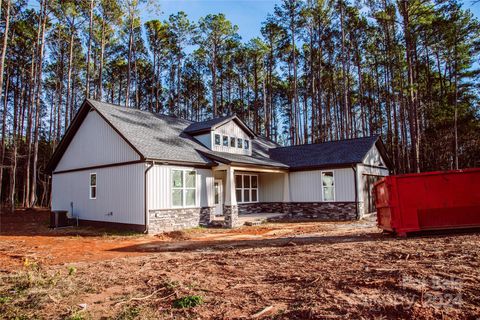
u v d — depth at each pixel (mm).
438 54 31641
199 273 5871
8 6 18422
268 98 44562
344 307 3625
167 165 14039
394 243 7531
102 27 27234
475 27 26062
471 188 8359
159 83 43188
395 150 34031
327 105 39594
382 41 31672
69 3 25938
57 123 36844
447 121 26312
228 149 18781
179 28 37219
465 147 28562
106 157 15367
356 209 17078
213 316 3711
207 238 11609
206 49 38188
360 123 44500
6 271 6863
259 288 4676
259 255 7250
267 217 17250
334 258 6281
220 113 44250
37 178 35250
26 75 32250
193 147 16594
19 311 4215
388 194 8703
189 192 14867
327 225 14359
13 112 35312
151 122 17562
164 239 11727
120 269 6637
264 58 39844
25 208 25453
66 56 33219
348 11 31219
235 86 45250
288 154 21422
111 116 15617
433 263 5230
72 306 4324
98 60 34094
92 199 15953
